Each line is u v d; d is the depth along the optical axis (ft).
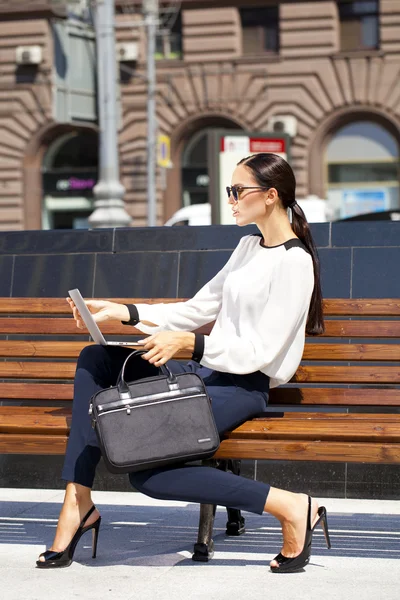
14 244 18.78
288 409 17.66
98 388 12.49
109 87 53.52
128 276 18.19
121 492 17.98
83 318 12.42
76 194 89.04
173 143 86.58
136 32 85.81
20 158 88.28
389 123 82.79
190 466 12.00
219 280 13.58
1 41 87.04
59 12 46.60
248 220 12.92
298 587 11.60
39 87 87.04
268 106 84.33
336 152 84.74
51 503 16.96
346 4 83.76
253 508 12.07
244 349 12.39
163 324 13.57
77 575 12.20
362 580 11.91
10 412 14.38
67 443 12.61
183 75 85.76
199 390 11.96
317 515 12.41
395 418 13.23
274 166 12.82
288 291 12.48
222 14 84.58
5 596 11.24
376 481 17.08
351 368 13.91
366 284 17.13
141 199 86.28
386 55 82.43
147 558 13.14
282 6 83.46
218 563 12.85
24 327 15.16
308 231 13.03
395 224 17.13
